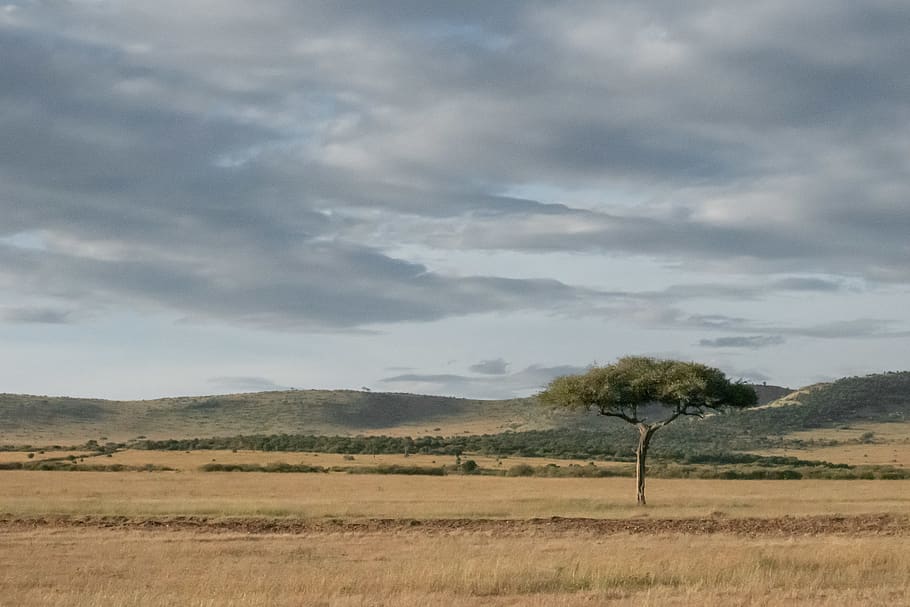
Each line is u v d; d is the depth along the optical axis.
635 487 71.56
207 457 138.75
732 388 55.97
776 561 24.39
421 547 29.48
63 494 56.69
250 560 26.41
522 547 29.30
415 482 79.25
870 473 92.06
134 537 32.53
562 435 198.75
